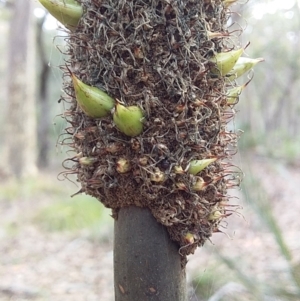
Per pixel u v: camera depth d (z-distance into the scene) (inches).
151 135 5.6
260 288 13.3
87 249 34.0
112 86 5.7
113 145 5.7
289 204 39.3
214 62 5.9
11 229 39.4
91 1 5.8
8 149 66.4
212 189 6.1
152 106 5.6
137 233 6.0
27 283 27.8
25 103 66.4
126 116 5.5
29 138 66.6
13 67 65.8
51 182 59.7
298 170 54.2
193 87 5.7
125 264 6.1
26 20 65.9
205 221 6.1
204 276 16.4
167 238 6.1
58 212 40.3
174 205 5.9
